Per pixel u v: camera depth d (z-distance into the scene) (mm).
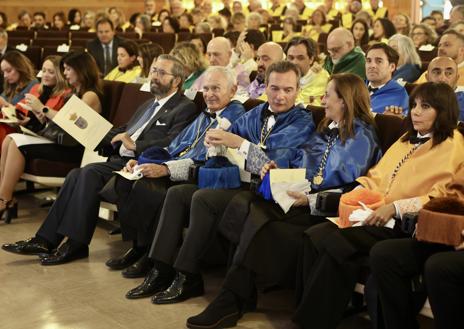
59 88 5133
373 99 4527
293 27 11242
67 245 4090
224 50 5594
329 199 3127
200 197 3357
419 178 3002
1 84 6551
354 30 8414
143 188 3732
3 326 3201
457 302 2553
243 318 3299
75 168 4551
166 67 4223
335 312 2840
